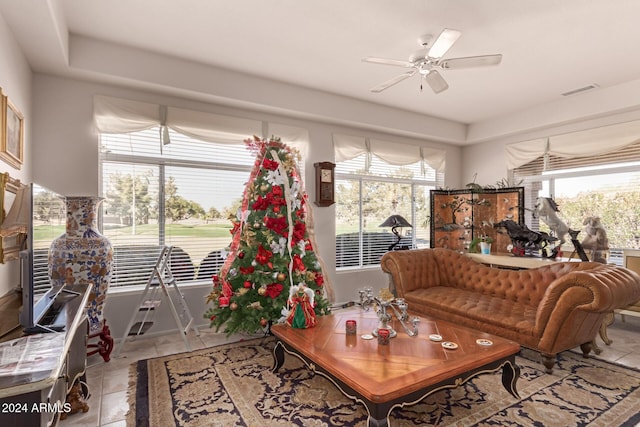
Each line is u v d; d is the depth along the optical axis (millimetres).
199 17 2854
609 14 2785
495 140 5906
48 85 3275
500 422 2148
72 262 2697
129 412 2242
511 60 3598
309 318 2730
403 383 1818
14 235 2176
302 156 4715
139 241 3742
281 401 2387
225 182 4230
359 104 4859
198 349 3322
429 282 4340
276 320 3334
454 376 1999
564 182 5148
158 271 3307
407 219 5934
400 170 5852
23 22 2432
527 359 3139
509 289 3695
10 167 2482
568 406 2324
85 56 3168
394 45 3316
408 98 4789
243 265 3252
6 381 1090
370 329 2686
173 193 3926
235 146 4305
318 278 3537
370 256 5496
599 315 2957
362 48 3381
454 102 4934
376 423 1727
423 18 2859
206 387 2570
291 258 3307
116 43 3285
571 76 4004
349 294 5164
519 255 4414
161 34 3127
